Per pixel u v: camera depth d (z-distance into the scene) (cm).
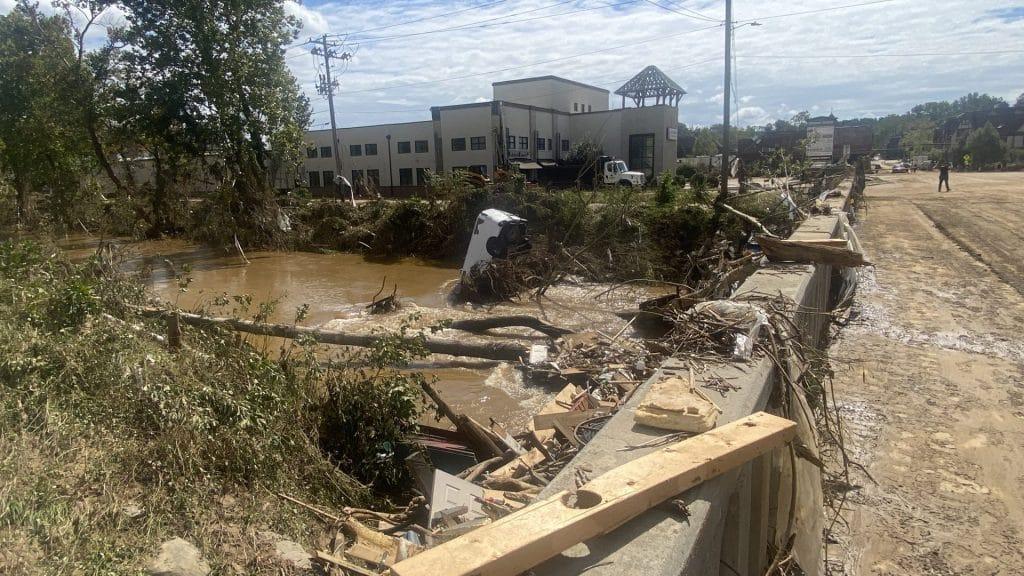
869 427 591
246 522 393
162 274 2050
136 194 2984
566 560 213
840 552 422
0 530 306
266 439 480
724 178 2097
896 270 1270
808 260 739
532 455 543
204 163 2858
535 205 1983
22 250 697
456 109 4638
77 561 304
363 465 588
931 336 851
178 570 320
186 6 2502
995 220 1938
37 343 469
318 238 2619
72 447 391
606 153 5072
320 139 5319
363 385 640
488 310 1434
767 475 328
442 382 948
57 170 2914
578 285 1686
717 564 252
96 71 2834
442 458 631
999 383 685
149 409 449
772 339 444
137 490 381
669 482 235
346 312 1443
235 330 914
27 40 2934
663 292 1562
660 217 1812
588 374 859
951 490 485
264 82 2738
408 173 5022
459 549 188
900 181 4228
